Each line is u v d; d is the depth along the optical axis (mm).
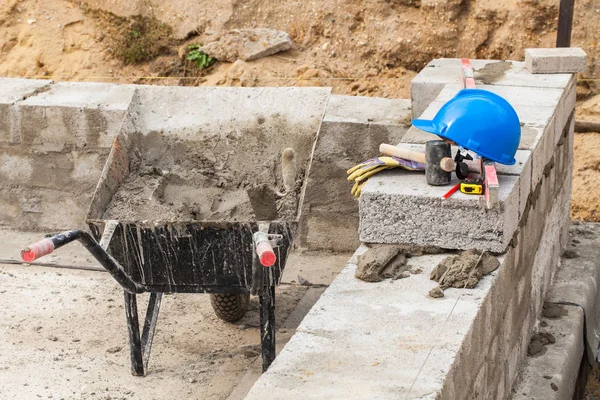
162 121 6242
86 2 9844
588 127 8422
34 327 6391
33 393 5555
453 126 4711
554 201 6477
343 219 7281
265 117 6227
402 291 4422
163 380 5703
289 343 3967
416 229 4711
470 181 4625
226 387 5625
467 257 4562
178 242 5035
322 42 9320
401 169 5031
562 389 5566
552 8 8742
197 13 9602
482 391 4496
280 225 4941
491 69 7090
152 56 9539
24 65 9727
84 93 7738
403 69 9141
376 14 9234
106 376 5750
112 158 5750
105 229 4965
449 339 3969
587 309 6445
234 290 5230
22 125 7547
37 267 7305
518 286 5246
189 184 6102
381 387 3604
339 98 7395
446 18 9016
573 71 6867
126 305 5520
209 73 9297
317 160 7094
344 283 4531
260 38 9172
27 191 7797
